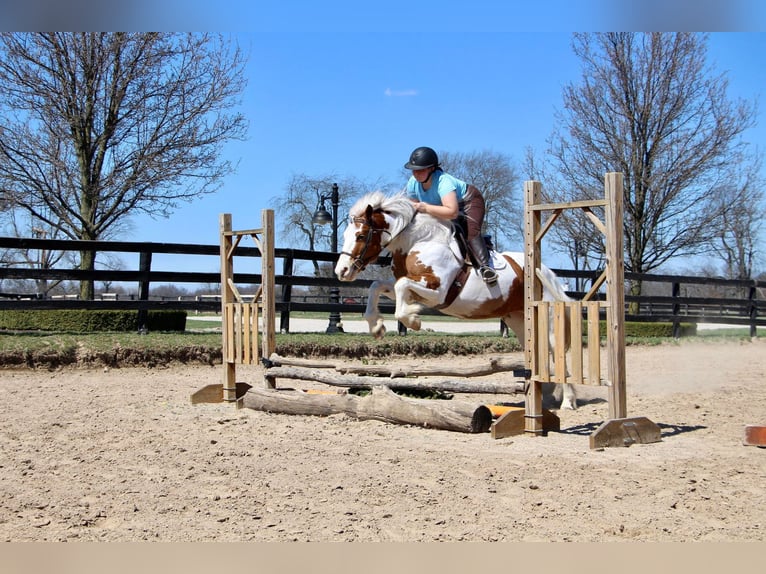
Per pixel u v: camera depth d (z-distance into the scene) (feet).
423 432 22.07
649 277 62.49
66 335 40.57
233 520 13.37
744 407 27.84
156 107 63.67
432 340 47.80
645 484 16.08
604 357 48.83
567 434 22.21
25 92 59.57
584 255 80.69
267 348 26.71
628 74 70.54
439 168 25.59
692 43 69.10
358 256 24.36
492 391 22.18
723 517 13.82
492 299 25.27
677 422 24.47
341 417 24.03
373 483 15.88
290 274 48.96
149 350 38.37
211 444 19.92
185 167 63.10
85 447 19.38
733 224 76.54
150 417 24.34
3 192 60.29
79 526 13.01
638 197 72.54
